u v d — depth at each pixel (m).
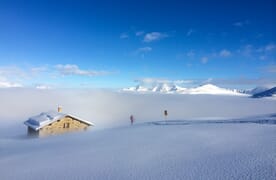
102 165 13.15
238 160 11.70
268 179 8.97
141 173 11.18
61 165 14.06
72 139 27.00
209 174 10.18
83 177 11.34
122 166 12.62
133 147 17.77
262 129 22.53
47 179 11.59
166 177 10.33
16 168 14.58
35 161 16.20
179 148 16.03
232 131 22.48
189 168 11.26
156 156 14.23
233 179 9.36
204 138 19.36
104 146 19.55
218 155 13.11
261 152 12.78
